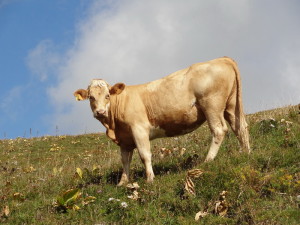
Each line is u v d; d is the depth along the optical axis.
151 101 9.94
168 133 10.22
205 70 9.79
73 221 8.33
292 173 8.20
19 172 14.44
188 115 9.89
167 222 7.64
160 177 9.66
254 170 8.27
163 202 8.26
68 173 12.68
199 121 10.06
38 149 20.70
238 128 10.10
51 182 11.08
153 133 10.14
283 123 11.59
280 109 15.80
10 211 9.03
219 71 9.74
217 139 9.78
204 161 9.73
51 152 19.86
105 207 8.62
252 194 7.62
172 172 9.93
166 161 11.13
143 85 10.23
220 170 8.54
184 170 9.88
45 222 8.34
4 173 14.41
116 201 8.55
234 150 10.08
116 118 10.03
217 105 9.75
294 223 6.62
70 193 8.91
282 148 9.64
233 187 7.83
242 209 7.31
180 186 8.51
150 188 8.91
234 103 10.17
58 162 16.70
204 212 7.59
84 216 8.47
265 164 8.88
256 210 7.20
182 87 9.84
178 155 11.54
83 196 9.46
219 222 7.27
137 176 10.47
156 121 9.97
